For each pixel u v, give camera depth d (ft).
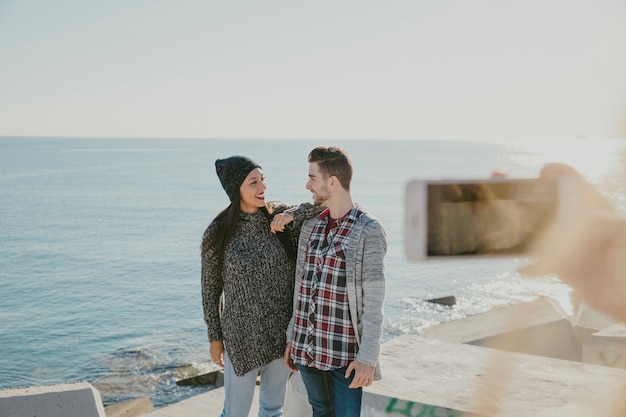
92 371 55.01
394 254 102.42
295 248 11.28
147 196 239.09
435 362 15.19
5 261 115.34
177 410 16.66
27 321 73.10
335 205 9.97
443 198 2.76
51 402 12.89
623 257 2.14
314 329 9.99
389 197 203.62
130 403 36.14
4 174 370.12
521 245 2.48
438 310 69.05
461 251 2.70
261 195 11.09
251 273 10.91
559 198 2.32
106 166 452.35
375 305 9.53
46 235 147.43
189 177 339.16
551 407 11.82
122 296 84.43
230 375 11.27
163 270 103.09
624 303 2.13
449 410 11.58
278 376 11.64
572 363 14.69
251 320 10.96
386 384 13.48
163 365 55.21
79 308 78.64
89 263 111.24
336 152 9.83
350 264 9.62
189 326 68.13
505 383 13.21
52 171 395.96
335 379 10.03
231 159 11.09
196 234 144.56
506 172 2.69
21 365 57.77
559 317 23.50
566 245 2.28
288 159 542.98
